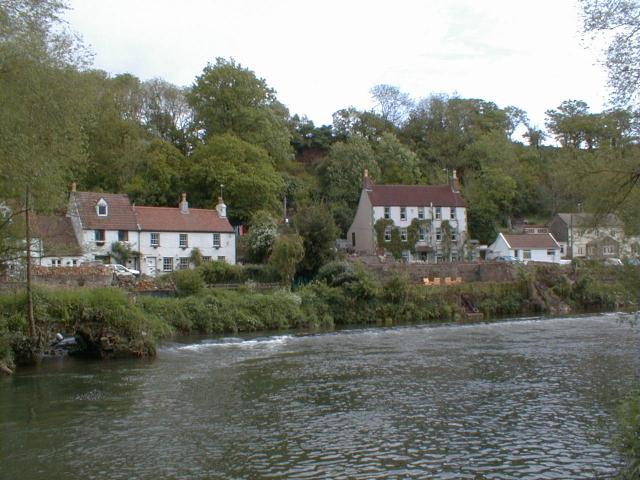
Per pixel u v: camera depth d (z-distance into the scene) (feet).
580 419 60.39
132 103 276.00
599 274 79.00
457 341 119.24
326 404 67.62
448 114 362.33
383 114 381.60
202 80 267.39
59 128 77.30
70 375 86.38
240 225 235.40
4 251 94.84
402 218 245.86
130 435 56.24
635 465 38.04
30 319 97.81
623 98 53.11
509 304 185.88
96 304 104.22
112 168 236.43
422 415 62.59
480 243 282.56
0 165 69.87
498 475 45.80
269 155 275.39
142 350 102.99
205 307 142.31
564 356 98.12
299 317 154.71
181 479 45.24
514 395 70.95
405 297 174.40
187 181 241.35
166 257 199.62
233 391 74.64
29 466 48.19
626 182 58.39
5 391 75.77
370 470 46.93
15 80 70.49
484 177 298.97
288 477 45.52
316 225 184.03
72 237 185.57
